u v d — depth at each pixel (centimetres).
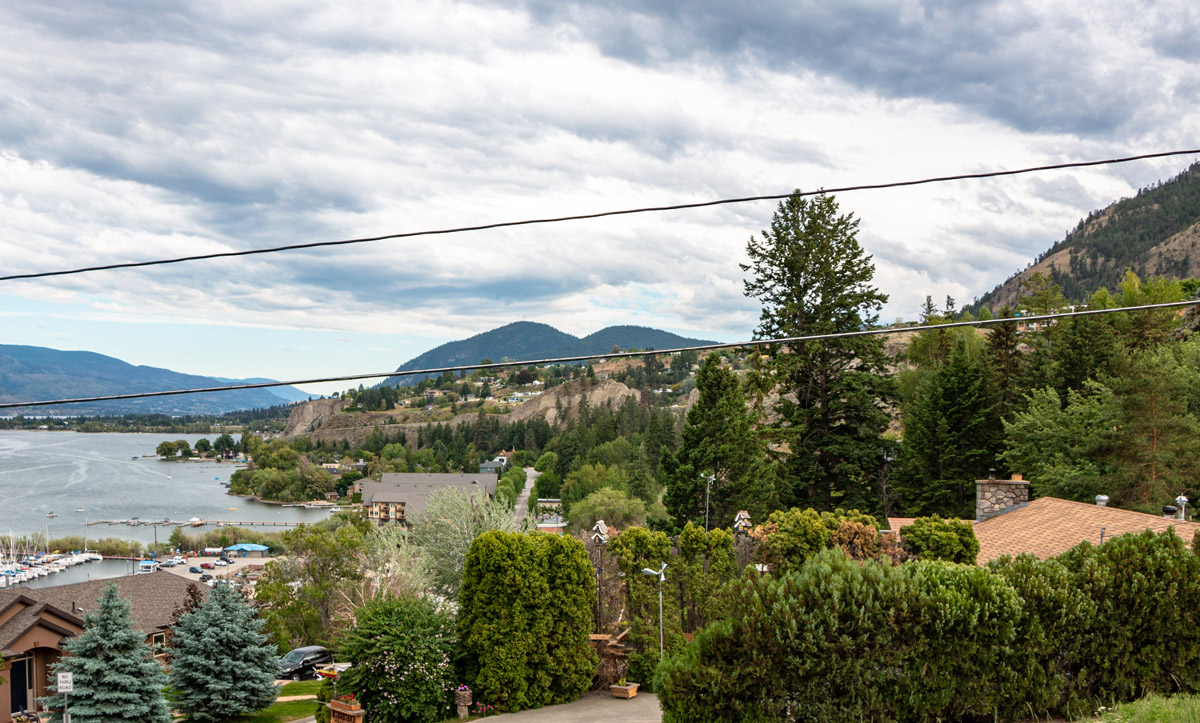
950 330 6366
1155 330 4772
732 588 1459
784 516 2400
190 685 2422
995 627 1366
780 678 1358
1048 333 5100
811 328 4212
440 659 2064
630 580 2336
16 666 2797
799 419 4209
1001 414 4528
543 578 2162
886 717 1336
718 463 4034
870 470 4256
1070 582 1422
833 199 4288
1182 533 1944
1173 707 1205
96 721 2183
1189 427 3153
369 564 4106
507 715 2045
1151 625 1404
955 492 4284
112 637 2277
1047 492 3434
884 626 1355
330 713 1969
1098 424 3469
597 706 2109
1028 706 1364
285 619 3875
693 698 1405
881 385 4166
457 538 4106
